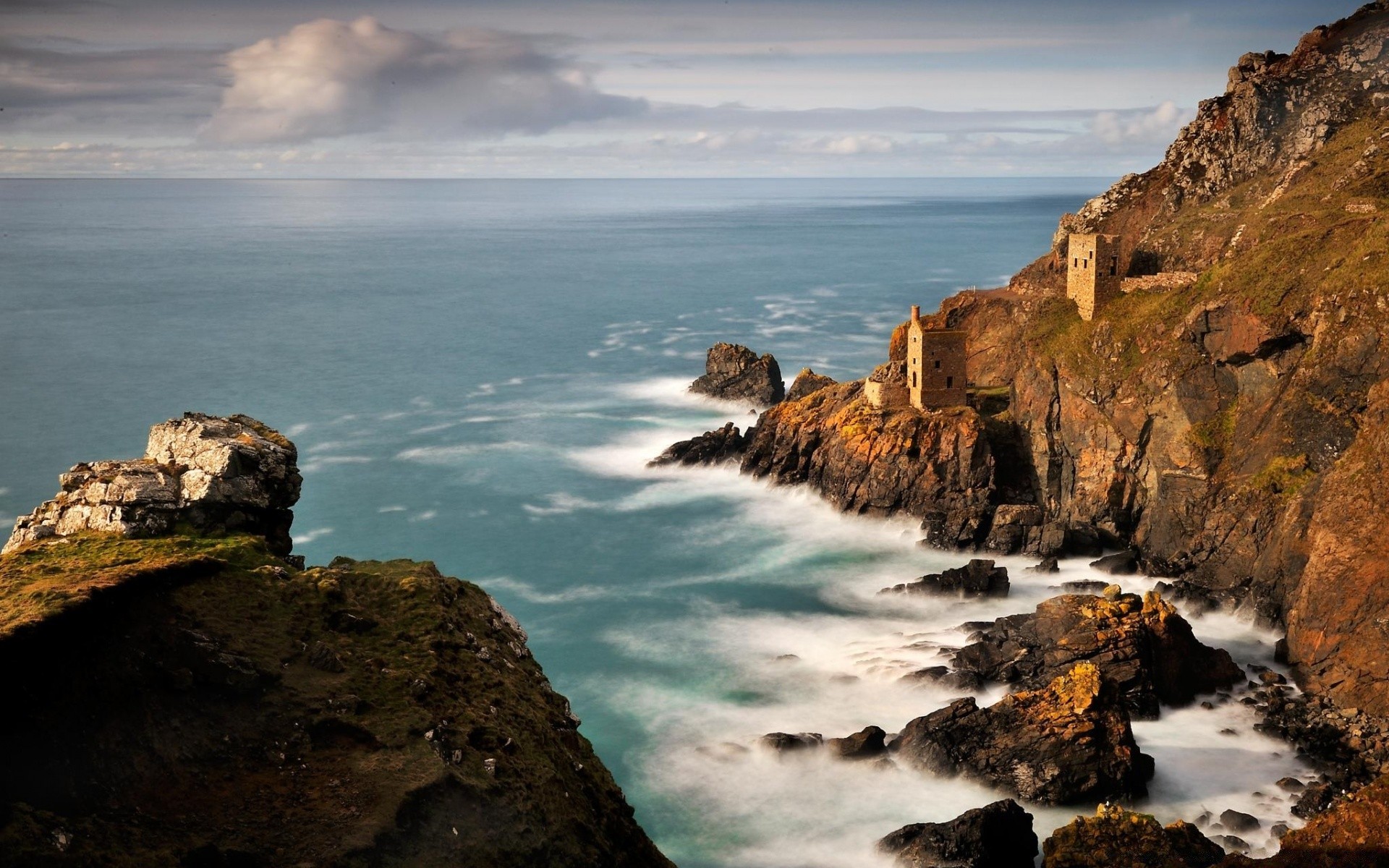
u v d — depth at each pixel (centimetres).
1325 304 9912
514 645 4000
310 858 2845
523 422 16475
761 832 6481
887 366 12656
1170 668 7688
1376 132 12825
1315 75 14138
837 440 12169
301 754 3162
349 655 3538
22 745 2836
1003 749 6775
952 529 10838
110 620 3147
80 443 14850
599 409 17225
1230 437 10562
